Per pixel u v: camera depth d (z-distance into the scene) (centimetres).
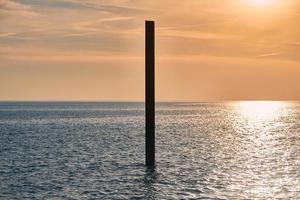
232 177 4612
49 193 3972
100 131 10938
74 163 5653
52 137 9275
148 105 5103
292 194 3872
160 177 4641
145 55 5050
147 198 3784
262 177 4594
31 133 10294
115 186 4234
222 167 5250
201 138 9019
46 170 5131
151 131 5166
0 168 5281
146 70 5050
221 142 8181
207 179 4519
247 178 4550
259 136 9394
